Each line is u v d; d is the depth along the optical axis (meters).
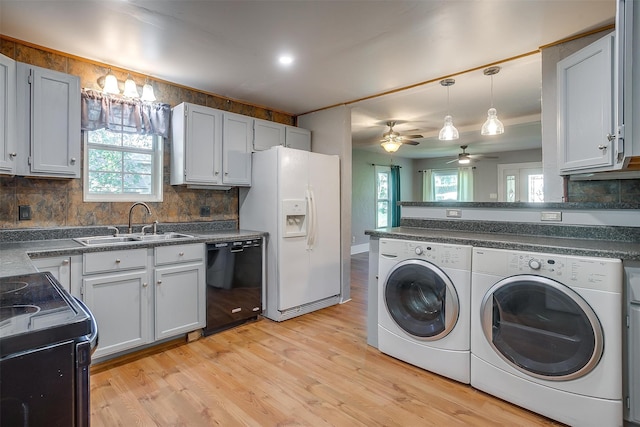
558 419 1.78
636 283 1.61
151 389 2.11
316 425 1.78
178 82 3.30
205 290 2.91
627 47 1.43
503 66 2.97
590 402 1.69
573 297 1.71
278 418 1.84
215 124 3.34
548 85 2.57
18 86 2.24
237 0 1.99
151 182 3.26
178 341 2.84
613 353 1.63
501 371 1.99
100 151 2.94
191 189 3.48
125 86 2.87
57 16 2.14
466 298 2.13
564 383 1.77
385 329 2.58
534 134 5.89
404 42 2.52
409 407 1.94
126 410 1.89
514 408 1.93
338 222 3.99
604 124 1.87
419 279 2.37
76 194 2.77
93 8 2.05
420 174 9.23
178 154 3.18
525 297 1.89
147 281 2.55
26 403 0.76
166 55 2.72
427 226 2.95
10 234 2.42
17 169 2.23
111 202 2.95
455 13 2.14
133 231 3.01
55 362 0.80
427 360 2.33
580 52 2.03
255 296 3.33
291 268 3.42
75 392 0.83
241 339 2.90
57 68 2.65
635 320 1.61
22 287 1.14
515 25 2.28
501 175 7.93
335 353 2.63
